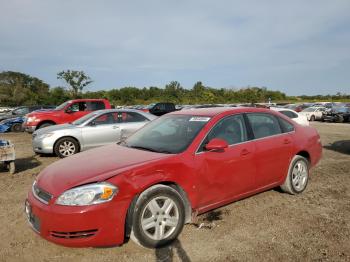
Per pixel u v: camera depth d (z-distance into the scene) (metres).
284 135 5.45
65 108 14.84
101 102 15.39
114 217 3.52
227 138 4.65
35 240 4.08
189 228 4.32
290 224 4.43
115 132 10.07
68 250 3.81
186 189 4.07
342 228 4.28
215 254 3.66
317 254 3.62
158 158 4.00
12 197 5.85
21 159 9.73
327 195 5.64
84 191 3.48
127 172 3.68
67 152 9.73
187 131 4.57
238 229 4.28
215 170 4.34
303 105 38.03
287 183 5.48
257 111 5.25
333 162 8.57
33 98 63.31
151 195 3.72
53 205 3.48
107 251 3.76
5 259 3.64
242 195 4.80
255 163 4.85
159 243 3.79
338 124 27.17
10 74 74.38
